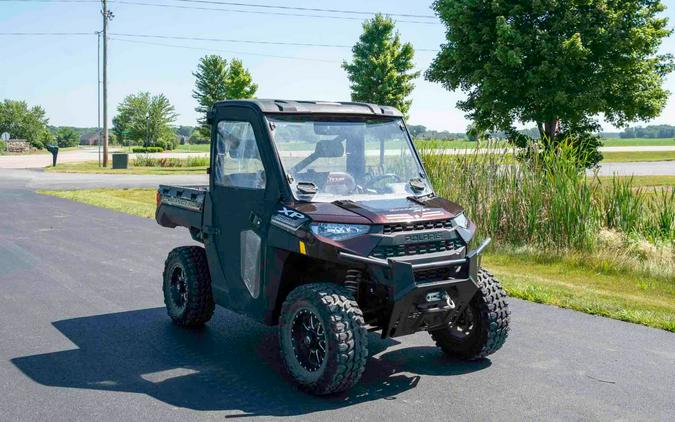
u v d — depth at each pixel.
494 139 12.89
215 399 4.99
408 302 4.86
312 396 5.07
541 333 6.84
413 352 6.20
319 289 5.01
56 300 8.06
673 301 8.30
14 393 5.08
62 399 4.97
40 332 6.74
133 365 5.76
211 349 6.23
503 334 5.71
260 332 6.80
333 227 4.89
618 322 7.29
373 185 5.61
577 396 5.09
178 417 4.64
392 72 50.34
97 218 16.16
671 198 12.32
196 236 6.61
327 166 5.52
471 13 29.80
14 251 11.45
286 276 5.40
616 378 5.51
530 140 12.65
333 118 5.68
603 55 28.91
